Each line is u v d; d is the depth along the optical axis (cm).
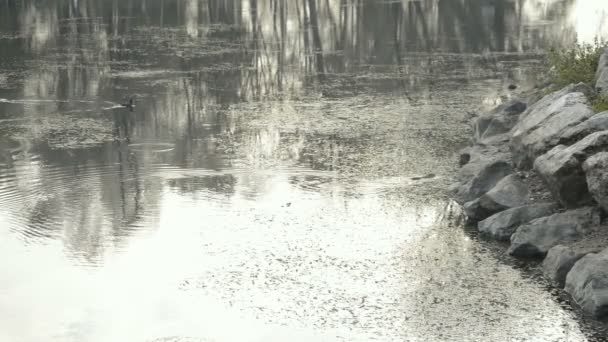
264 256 1744
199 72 3794
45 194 2173
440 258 1705
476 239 1797
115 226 1938
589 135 1759
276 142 2645
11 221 1978
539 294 1527
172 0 6438
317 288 1588
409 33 4788
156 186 2225
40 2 6369
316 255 1741
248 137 2717
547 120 1948
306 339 1404
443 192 2106
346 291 1571
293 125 2853
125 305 1547
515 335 1391
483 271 1634
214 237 1855
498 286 1566
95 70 3859
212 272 1675
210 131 2802
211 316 1495
